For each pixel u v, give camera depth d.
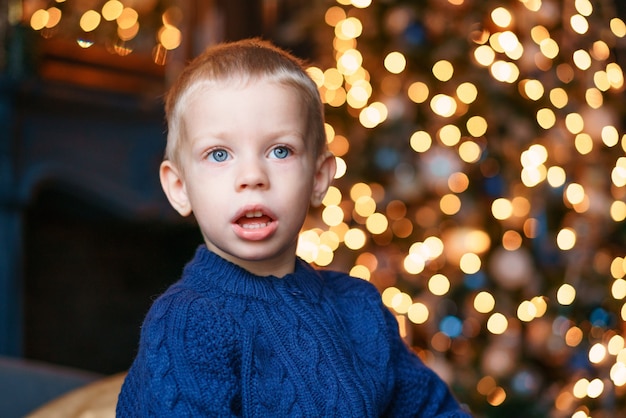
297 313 1.13
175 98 1.14
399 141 2.81
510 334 2.71
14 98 3.28
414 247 2.74
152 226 3.88
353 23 2.82
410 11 2.78
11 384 1.96
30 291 3.58
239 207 1.07
